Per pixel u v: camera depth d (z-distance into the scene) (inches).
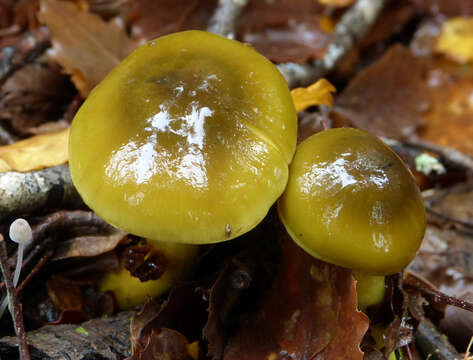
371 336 7.1
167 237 6.2
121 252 7.7
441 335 7.6
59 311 7.5
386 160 6.6
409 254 6.5
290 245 7.1
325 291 6.8
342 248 6.3
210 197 6.1
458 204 10.3
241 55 6.9
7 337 6.6
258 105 6.6
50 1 10.2
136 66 6.8
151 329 6.9
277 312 7.0
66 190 7.7
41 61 10.7
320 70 11.8
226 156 6.2
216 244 7.7
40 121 10.2
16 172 7.5
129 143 6.3
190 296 7.1
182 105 6.4
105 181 6.2
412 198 6.5
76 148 6.5
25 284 7.1
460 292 8.9
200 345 7.0
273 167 6.4
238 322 7.2
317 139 6.8
